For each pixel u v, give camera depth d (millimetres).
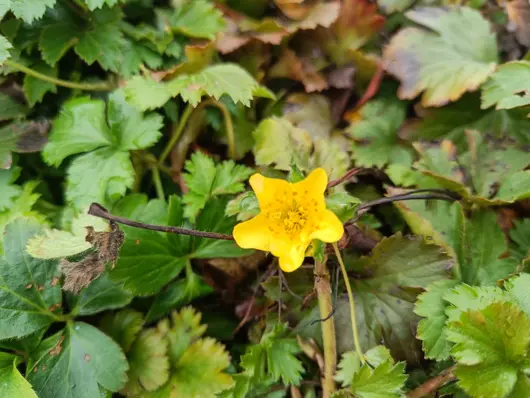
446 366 110
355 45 148
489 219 121
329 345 111
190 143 140
